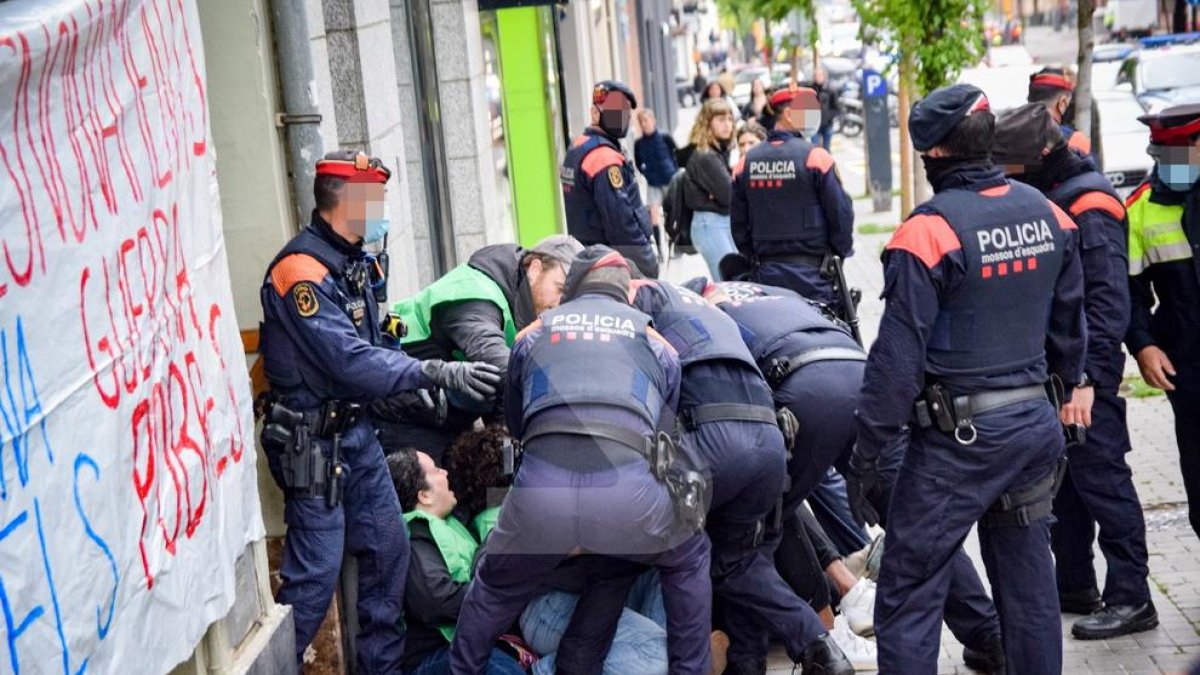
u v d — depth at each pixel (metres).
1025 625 4.62
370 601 5.02
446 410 5.59
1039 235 4.47
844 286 7.46
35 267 3.08
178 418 3.83
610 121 8.02
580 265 4.64
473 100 9.15
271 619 4.52
